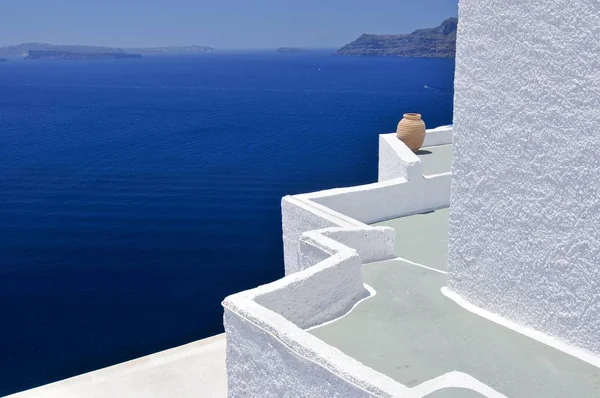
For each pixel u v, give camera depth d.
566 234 6.09
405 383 5.83
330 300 7.33
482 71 6.68
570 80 5.77
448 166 13.33
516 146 6.45
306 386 5.76
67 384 9.95
